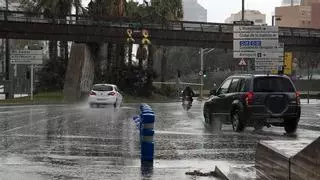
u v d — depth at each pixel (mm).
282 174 6414
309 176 5484
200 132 18031
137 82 63188
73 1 58531
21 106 39656
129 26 58594
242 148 13680
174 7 65375
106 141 15039
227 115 19219
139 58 64500
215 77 114812
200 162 11312
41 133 17172
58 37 56438
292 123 18172
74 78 54438
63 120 23219
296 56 114000
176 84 78938
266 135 17078
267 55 30828
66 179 9242
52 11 56312
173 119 24672
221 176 9188
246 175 8617
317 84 106188
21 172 9875
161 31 59469
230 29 61562
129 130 18438
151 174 9812
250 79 18188
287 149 6781
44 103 45625
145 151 11102
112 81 62219
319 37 66188
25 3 63250
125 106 41031
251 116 17812
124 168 10492
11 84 53344
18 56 50688
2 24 54656
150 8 63906
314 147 5359
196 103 53031
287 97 18016
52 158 11711
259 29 30828
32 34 55781
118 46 63562
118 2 61562
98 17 57938
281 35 64438
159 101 58844
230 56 120688
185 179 9328
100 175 9656
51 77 61938
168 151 13078
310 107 40562
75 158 11758
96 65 62594
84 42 57344
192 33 60281
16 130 18156
